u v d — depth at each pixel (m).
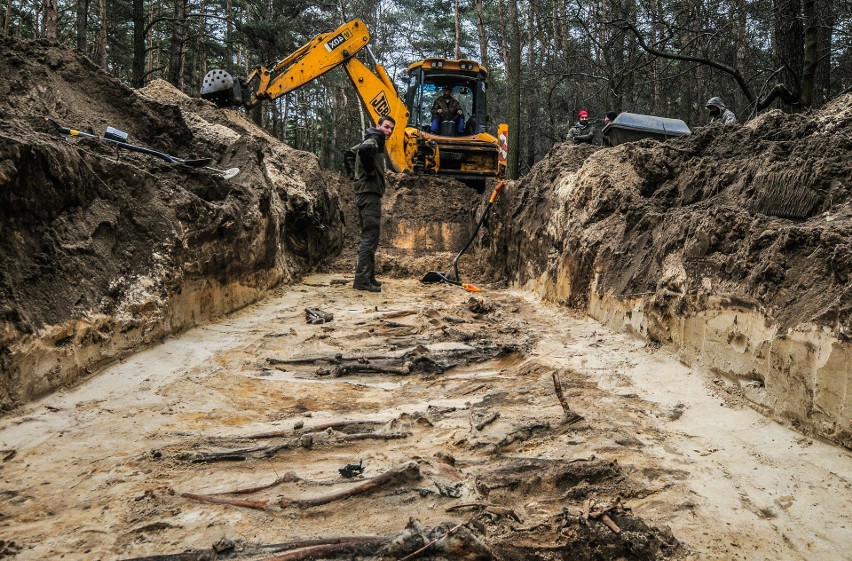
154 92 11.55
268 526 2.28
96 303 4.14
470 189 12.45
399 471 2.62
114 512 2.36
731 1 10.63
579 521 2.29
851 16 10.19
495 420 3.40
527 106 22.19
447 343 5.35
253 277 7.28
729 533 2.25
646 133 8.02
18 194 3.62
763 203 4.18
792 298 3.27
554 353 4.98
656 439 3.15
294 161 11.30
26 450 2.90
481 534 2.23
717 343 3.88
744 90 9.05
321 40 10.74
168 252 5.13
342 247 12.56
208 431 3.28
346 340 5.52
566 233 7.12
